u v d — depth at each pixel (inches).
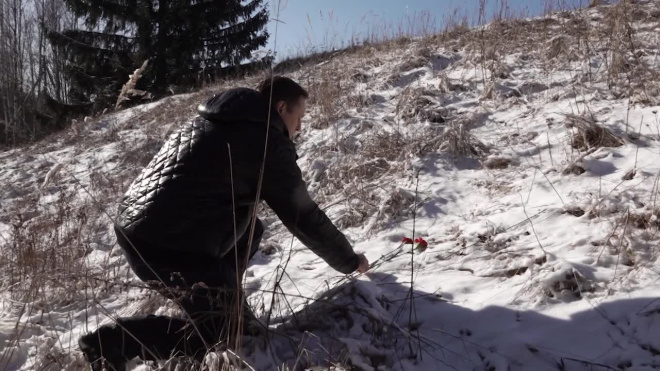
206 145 92.5
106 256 160.4
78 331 117.3
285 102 100.1
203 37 832.9
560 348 83.7
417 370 86.7
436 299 102.9
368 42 385.1
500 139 173.9
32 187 264.1
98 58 823.7
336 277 118.6
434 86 230.7
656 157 138.3
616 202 119.1
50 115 800.9
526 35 276.5
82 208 181.3
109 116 401.4
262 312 108.3
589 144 153.6
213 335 92.0
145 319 90.4
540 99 196.7
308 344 95.0
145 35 801.6
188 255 93.2
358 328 97.3
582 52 228.2
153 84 799.1
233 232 95.8
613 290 92.4
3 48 1123.3
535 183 142.0
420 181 159.3
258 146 92.0
